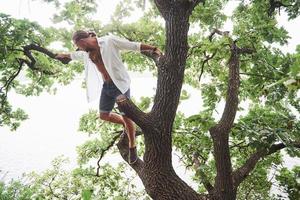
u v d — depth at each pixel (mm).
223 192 5660
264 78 7691
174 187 5191
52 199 11758
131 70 9812
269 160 9914
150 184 5230
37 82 8859
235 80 6047
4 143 81375
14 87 8734
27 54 6602
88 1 7207
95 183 11500
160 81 5043
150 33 7738
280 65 7387
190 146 7922
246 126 6285
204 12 8320
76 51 4824
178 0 4902
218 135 5750
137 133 7438
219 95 9117
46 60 7984
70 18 7176
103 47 4273
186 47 5000
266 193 11305
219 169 5738
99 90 4711
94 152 9906
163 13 5047
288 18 7746
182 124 8188
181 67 4996
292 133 6793
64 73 9555
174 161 34812
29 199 5039
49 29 7000
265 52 7711
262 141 5898
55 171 12688
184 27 4938
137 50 4410
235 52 6355
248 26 8102
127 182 12203
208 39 7312
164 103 4988
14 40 6141
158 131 4996
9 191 5012
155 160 5172
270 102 7395
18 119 9367
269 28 7629
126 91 4465
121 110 4668
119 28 7430
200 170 6172
